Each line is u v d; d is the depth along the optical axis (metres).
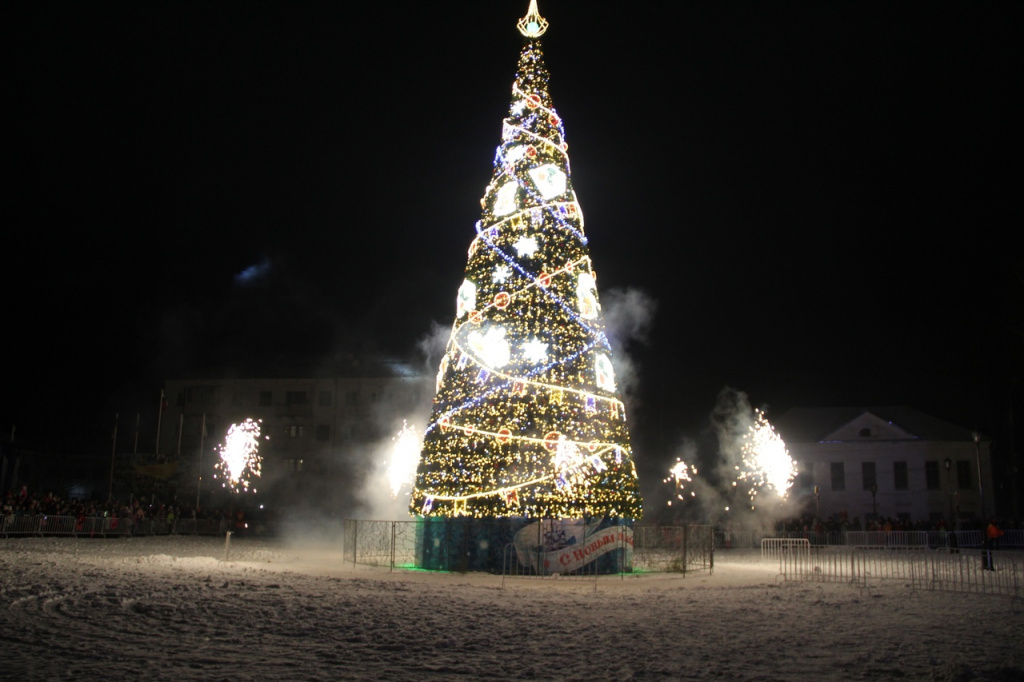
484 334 25.33
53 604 14.12
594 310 26.11
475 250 26.70
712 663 11.34
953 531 39.78
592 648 12.38
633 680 10.14
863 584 22.73
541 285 25.45
